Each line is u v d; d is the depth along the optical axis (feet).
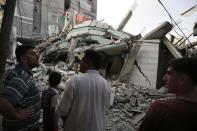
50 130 14.73
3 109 8.57
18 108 9.13
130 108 28.76
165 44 49.65
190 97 5.83
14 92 8.73
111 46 51.47
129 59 52.65
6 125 9.68
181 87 5.89
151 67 49.52
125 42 52.47
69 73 47.85
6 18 21.35
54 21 108.17
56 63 64.03
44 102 14.88
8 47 21.43
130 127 23.62
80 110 10.09
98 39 59.21
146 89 42.80
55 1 110.22
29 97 9.41
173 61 6.15
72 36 64.85
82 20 79.71
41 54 66.23
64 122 10.61
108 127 23.02
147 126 5.91
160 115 5.79
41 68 51.78
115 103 30.30
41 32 101.19
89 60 10.64
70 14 84.99
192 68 5.75
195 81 5.79
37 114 10.16
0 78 19.65
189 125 5.53
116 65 53.72
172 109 5.73
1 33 21.29
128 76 52.06
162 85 49.39
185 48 53.93
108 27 63.57
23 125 9.57
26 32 90.63
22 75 9.27
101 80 10.71
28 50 9.80
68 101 10.16
